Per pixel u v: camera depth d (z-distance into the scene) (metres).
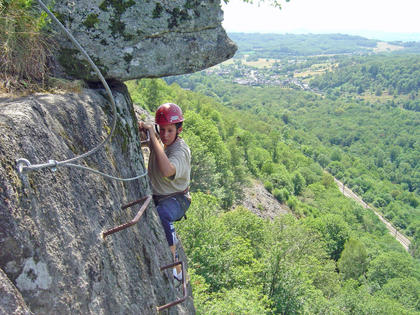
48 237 1.92
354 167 124.50
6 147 1.79
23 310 1.63
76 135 2.60
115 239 2.68
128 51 3.65
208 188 28.05
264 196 47.16
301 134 150.25
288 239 23.86
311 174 82.44
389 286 38.56
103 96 3.40
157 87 48.06
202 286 11.91
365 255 40.66
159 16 3.72
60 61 3.36
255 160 65.81
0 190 1.66
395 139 156.25
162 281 3.55
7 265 1.67
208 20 3.94
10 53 2.73
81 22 3.43
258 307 12.35
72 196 2.26
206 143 36.50
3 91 2.55
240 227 24.03
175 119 3.29
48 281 1.86
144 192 3.57
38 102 2.36
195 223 15.97
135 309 2.72
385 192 104.69
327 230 44.19
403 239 79.06
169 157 3.31
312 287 19.84
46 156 2.09
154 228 3.61
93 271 2.26
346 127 173.00
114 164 3.03
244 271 15.77
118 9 3.57
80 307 2.06
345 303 25.47
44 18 3.12
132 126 3.74
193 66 3.99
